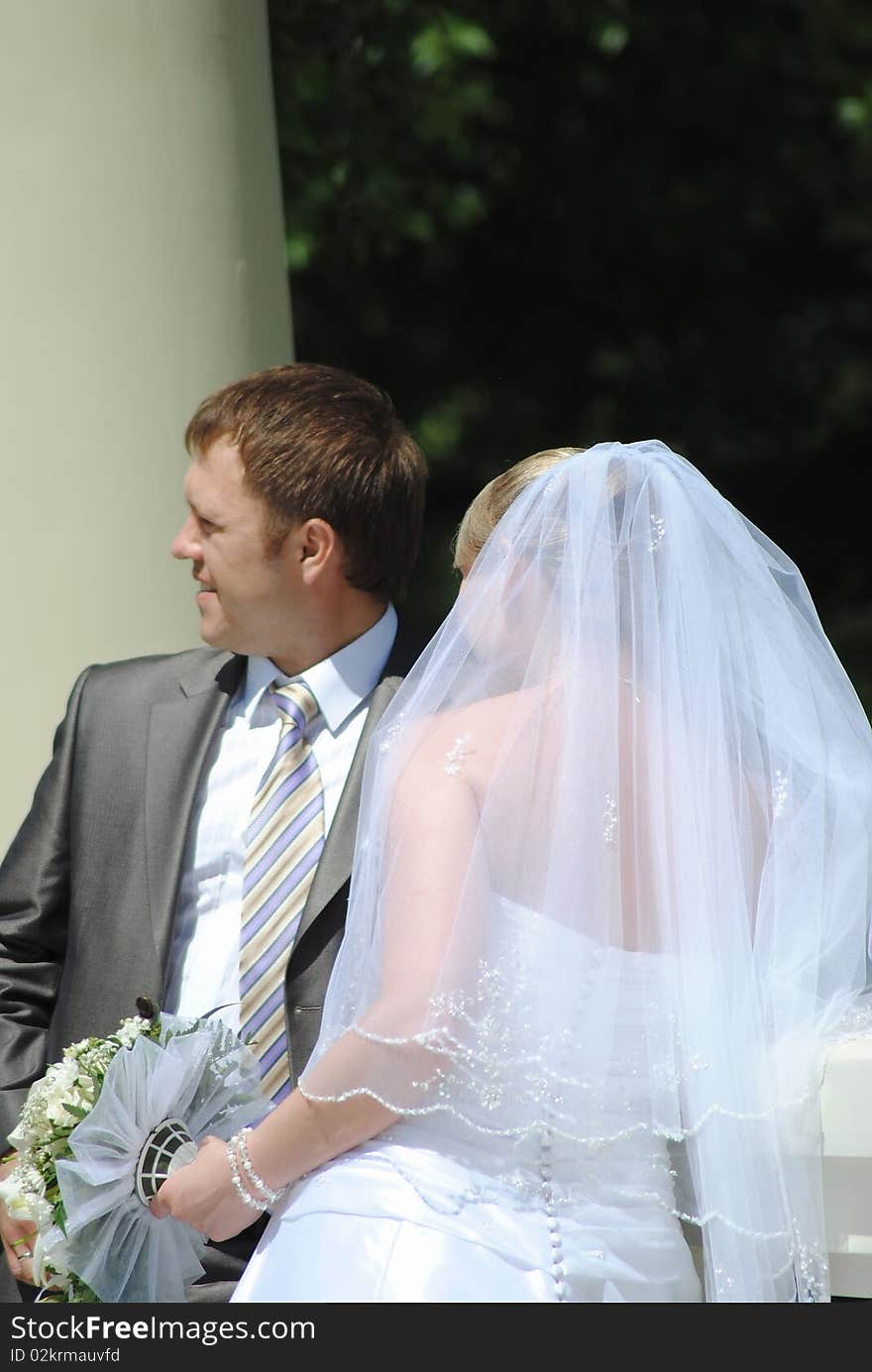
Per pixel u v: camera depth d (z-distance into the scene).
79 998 6.46
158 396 7.62
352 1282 4.91
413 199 16.88
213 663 6.98
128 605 7.52
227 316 7.89
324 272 19.55
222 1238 5.21
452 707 5.34
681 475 5.62
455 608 5.49
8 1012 6.75
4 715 7.42
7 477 7.44
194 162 7.80
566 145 21.70
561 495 5.46
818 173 21.20
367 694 6.71
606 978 5.07
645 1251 5.09
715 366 22.64
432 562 21.36
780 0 20.61
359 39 14.84
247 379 6.73
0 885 6.93
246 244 8.05
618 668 5.30
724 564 5.60
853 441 23.31
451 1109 4.95
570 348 22.73
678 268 22.66
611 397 22.58
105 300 7.53
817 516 23.59
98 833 6.66
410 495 6.80
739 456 22.66
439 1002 4.88
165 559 7.61
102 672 7.07
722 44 21.06
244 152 8.08
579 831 5.09
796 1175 5.21
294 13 14.40
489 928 5.02
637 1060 5.12
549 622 5.33
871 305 22.70
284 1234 5.10
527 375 22.59
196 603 7.21
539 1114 5.00
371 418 6.75
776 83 21.28
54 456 7.46
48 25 7.48
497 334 22.53
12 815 7.39
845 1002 5.50
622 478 5.52
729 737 5.44
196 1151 5.41
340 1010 5.23
